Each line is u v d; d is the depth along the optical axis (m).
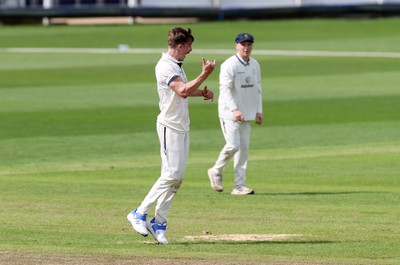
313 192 53.00
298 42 150.12
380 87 104.25
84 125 79.50
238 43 52.97
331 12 181.62
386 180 56.84
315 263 33.56
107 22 184.62
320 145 70.19
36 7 184.88
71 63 129.75
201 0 184.50
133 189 53.50
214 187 53.47
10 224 42.81
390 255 35.78
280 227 42.53
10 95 99.31
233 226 42.88
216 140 72.81
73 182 55.78
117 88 104.62
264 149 68.75
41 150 67.81
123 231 41.44
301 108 89.81
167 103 37.41
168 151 37.69
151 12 182.12
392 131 76.38
